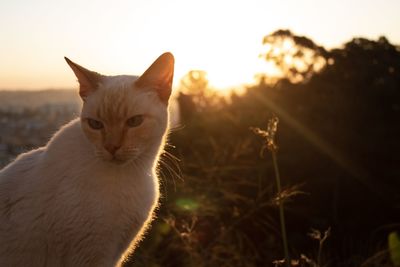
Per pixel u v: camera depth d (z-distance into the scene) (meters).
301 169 1.07
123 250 0.60
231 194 0.94
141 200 0.58
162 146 0.63
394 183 1.07
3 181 0.57
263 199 1.01
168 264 0.88
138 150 0.58
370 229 1.02
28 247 0.55
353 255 0.85
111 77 0.60
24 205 0.55
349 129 1.13
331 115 1.16
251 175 1.03
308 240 0.96
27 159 0.58
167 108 0.62
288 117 1.16
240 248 0.88
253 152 1.09
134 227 0.59
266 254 0.94
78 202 0.54
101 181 0.55
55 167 0.55
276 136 1.12
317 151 1.10
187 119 1.28
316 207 1.04
